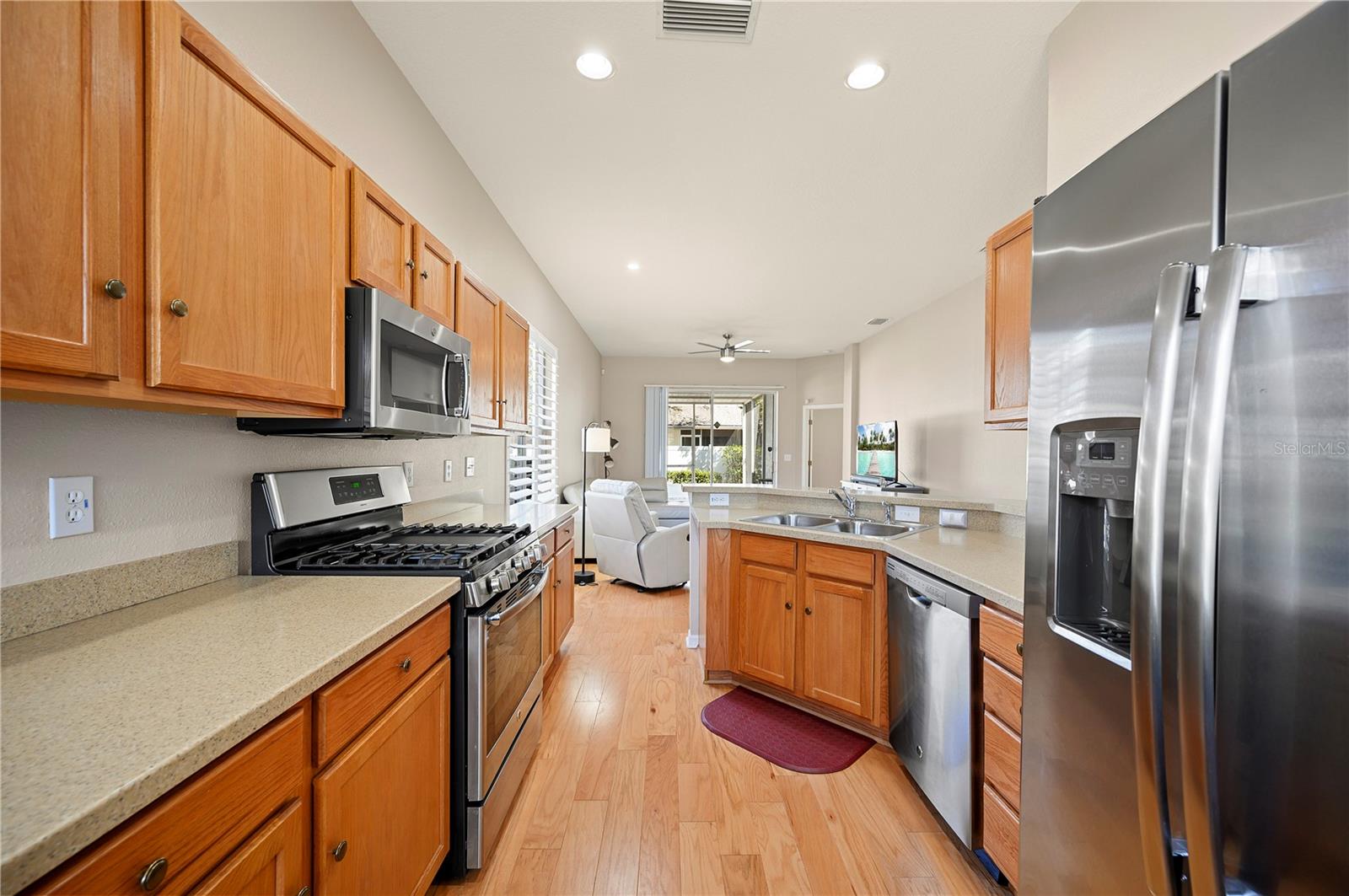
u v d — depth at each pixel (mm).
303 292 1258
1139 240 855
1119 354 892
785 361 9078
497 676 1662
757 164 2811
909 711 1983
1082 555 1069
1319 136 598
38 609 1015
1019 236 1935
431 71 2148
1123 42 1578
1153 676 741
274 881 833
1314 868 596
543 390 4707
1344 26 576
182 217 931
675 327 6734
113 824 575
